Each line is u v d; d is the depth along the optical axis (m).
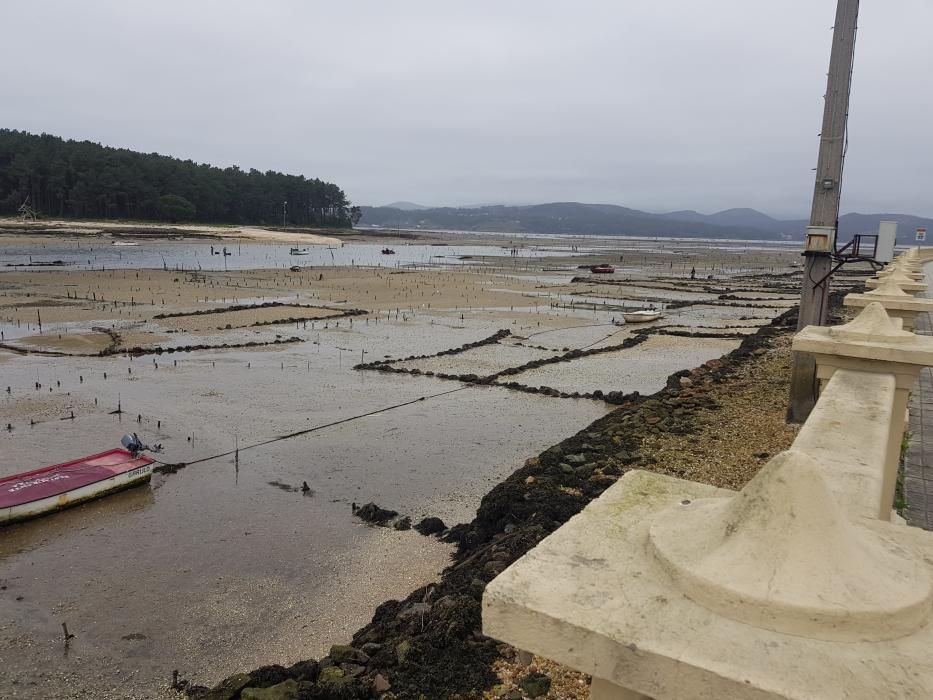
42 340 29.84
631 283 64.88
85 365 25.48
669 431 15.17
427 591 9.80
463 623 8.16
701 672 1.86
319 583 11.00
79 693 8.42
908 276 12.16
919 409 12.85
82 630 9.69
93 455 15.22
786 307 47.28
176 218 143.62
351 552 11.99
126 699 8.34
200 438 17.81
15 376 23.47
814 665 1.84
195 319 36.81
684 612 2.06
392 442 17.78
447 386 23.72
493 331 35.59
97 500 13.90
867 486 3.64
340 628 9.77
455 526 12.95
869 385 5.65
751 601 1.99
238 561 11.67
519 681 7.00
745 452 13.49
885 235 14.69
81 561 11.60
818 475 2.15
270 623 9.91
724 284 65.88
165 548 12.09
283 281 59.16
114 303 41.62
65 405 20.23
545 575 2.32
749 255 138.25
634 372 26.31
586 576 2.29
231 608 10.29
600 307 46.41
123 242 109.69
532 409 20.98
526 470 13.87
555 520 11.51
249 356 27.98
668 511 2.57
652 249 161.88
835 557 2.06
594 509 2.79
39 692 8.42
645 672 1.96
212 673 8.81
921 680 1.79
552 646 2.13
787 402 17.11
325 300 47.12
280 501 14.09
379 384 23.84
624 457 13.61
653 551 2.34
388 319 39.00
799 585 2.00
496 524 12.02
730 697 1.83
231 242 129.25
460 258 104.88
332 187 192.25
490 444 17.72
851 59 12.77
